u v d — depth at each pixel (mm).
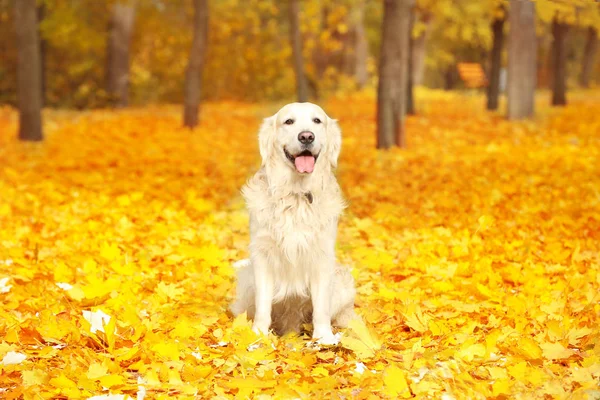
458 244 6926
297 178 4711
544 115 21188
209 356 4238
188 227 7992
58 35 25188
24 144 16203
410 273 6125
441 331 4570
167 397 3674
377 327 4883
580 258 6410
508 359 4168
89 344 4430
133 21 30984
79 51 29891
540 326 4672
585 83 46438
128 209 8852
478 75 54625
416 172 12141
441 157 13938
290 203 4695
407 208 9078
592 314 4922
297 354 4301
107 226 7914
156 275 6039
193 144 16422
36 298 5383
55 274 5852
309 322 5168
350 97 34406
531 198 9234
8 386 3818
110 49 29047
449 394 3701
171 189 10320
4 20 27938
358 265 6508
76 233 7527
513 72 20812
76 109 27984
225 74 35125
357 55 41719
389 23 15164
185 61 34812
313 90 33281
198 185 10867
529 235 7422
